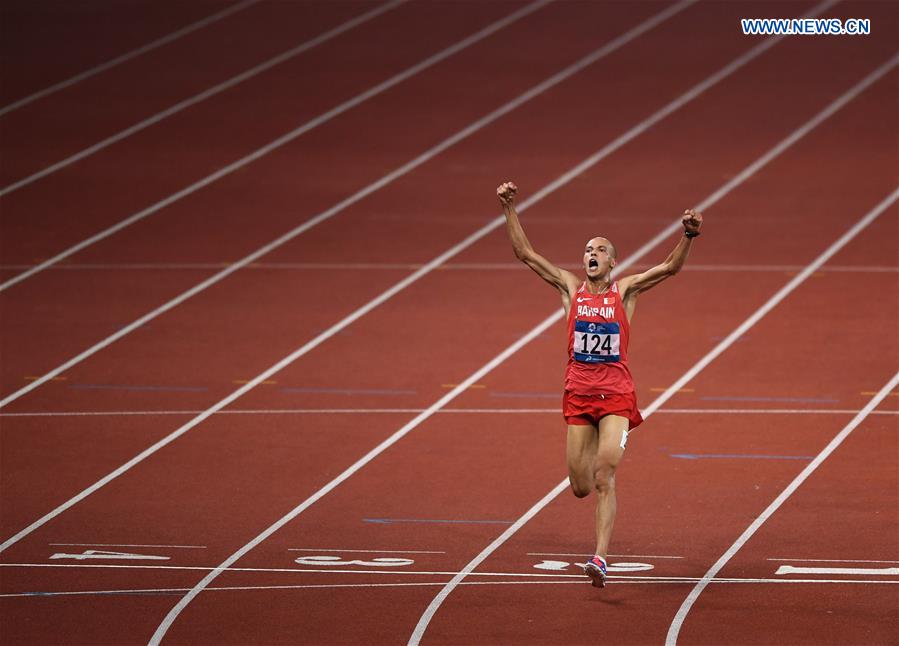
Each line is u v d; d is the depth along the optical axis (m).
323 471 51.91
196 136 97.56
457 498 48.94
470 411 58.62
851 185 87.62
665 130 96.56
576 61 108.12
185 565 42.34
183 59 110.50
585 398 40.25
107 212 86.19
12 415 58.50
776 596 38.88
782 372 62.69
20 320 70.62
